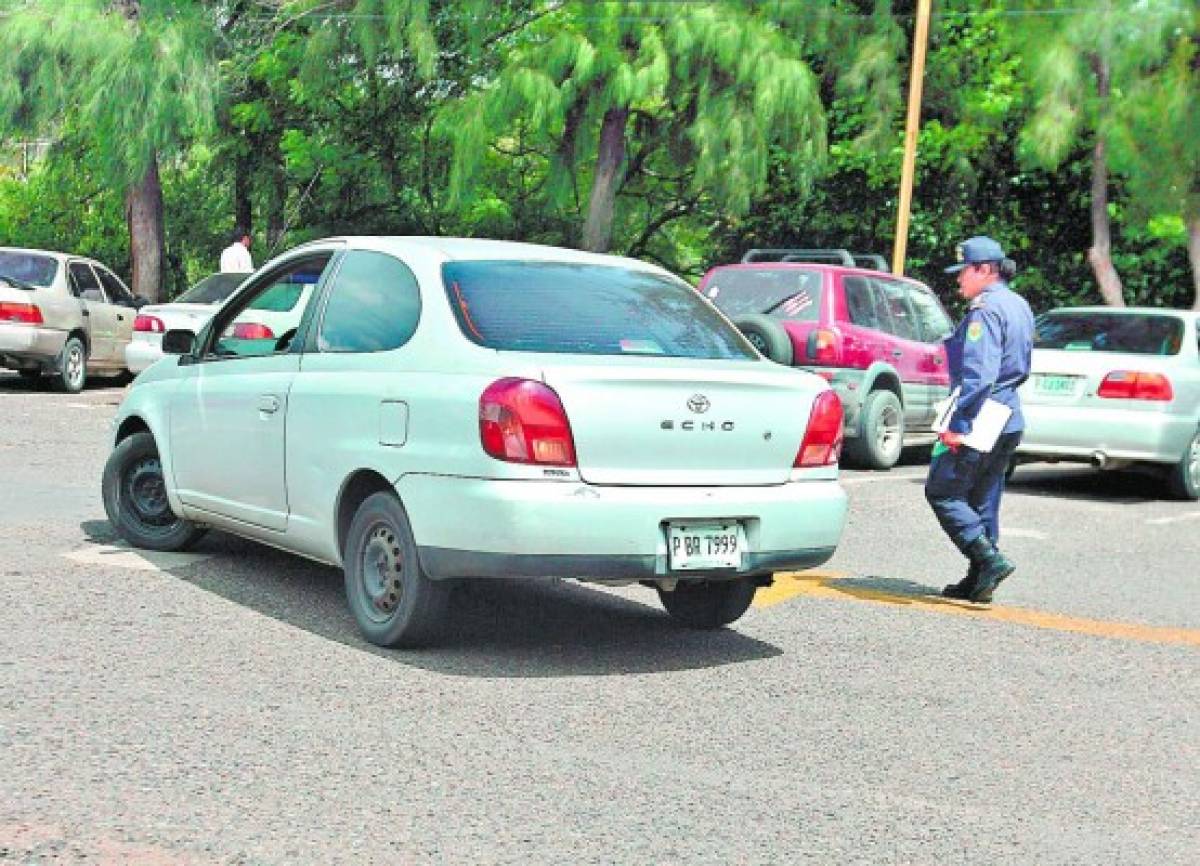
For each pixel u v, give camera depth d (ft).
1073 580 33.45
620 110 101.40
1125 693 23.07
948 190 110.42
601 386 21.81
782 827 16.12
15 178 133.18
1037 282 110.11
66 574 27.48
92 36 94.89
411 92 116.67
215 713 19.31
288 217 122.62
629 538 21.80
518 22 112.98
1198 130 84.33
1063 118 85.56
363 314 24.70
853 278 54.90
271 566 29.22
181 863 14.28
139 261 110.42
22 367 70.69
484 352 22.22
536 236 122.21
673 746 18.98
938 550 36.52
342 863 14.47
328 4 105.50
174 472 28.84
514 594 28.60
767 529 23.07
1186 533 42.16
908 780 18.08
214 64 102.17
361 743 18.37
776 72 90.27
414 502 22.30
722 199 94.07
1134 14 82.99
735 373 23.11
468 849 14.99
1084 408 48.67
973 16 104.58
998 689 22.89
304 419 24.76
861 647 25.35
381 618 23.27
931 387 57.67
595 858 14.92
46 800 15.79
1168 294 109.09
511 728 19.35
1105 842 16.21
